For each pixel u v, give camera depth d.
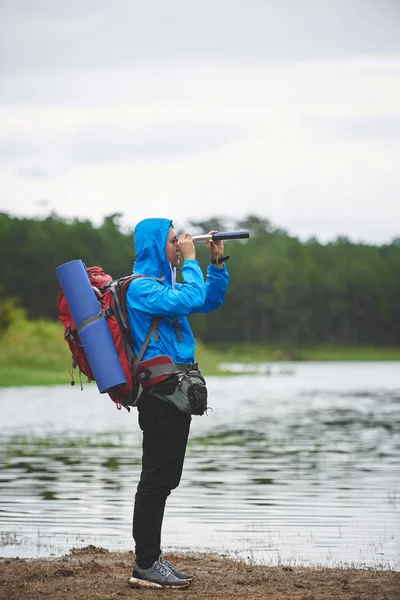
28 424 36.72
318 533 14.25
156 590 9.66
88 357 9.58
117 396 9.68
